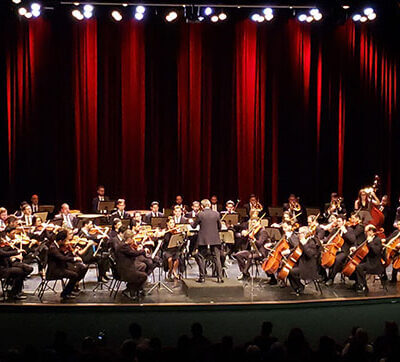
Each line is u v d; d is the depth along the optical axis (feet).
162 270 45.65
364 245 39.37
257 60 59.16
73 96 57.67
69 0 51.80
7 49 56.08
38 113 57.31
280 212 54.39
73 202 58.54
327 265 39.96
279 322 36.60
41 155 57.77
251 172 59.88
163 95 58.80
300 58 59.41
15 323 35.78
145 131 59.11
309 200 60.80
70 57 57.36
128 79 58.08
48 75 57.21
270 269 39.55
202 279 39.93
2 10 55.52
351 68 59.98
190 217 50.14
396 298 38.34
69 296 37.86
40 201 57.98
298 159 60.39
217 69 59.06
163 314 36.22
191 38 58.29
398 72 60.70
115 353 23.61
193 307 36.42
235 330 36.09
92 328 35.73
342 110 60.13
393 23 59.93
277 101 59.77
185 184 59.57
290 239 39.58
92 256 41.11
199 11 52.75
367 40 59.98
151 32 58.08
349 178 61.00
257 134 59.82
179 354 23.95
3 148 57.11
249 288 40.42
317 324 36.76
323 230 43.01
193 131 59.11
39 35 56.75
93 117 57.93
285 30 59.26
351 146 60.80
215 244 40.16
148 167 59.52
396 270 41.70
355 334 26.43
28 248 41.86
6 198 57.41
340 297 38.22
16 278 37.22
